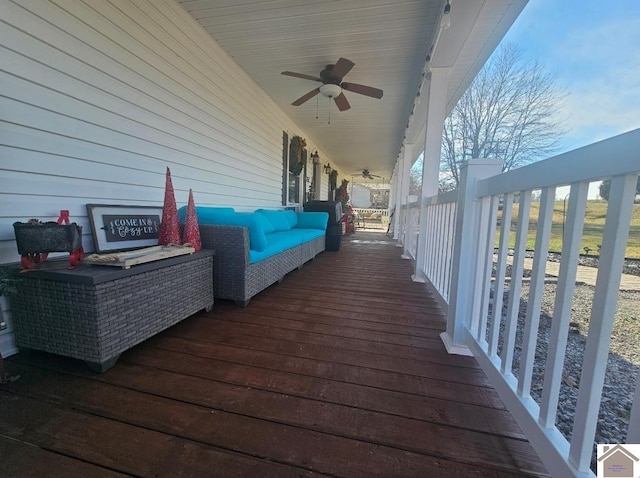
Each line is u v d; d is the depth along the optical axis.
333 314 2.26
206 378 1.40
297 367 1.51
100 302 1.38
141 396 1.26
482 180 1.55
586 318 1.96
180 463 0.95
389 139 7.50
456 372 1.50
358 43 3.24
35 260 1.51
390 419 1.16
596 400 0.77
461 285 1.68
